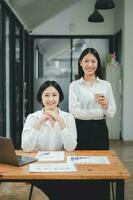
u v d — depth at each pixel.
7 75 5.89
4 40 5.25
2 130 5.12
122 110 7.66
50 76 8.90
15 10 6.14
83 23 8.57
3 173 2.07
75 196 2.88
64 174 2.05
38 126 2.65
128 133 7.54
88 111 3.08
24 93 7.93
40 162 2.33
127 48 7.45
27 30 8.20
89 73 3.10
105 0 5.65
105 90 3.14
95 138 3.12
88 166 2.24
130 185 4.27
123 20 7.48
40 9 6.99
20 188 2.78
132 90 7.50
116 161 2.37
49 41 8.69
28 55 8.41
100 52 8.66
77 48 8.73
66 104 8.00
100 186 2.91
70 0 7.75
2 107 5.13
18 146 6.89
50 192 2.75
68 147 2.67
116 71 7.69
